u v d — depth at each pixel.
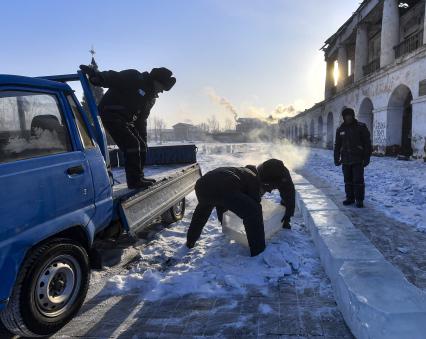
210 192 4.45
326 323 2.99
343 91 26.75
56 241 3.01
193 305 3.39
